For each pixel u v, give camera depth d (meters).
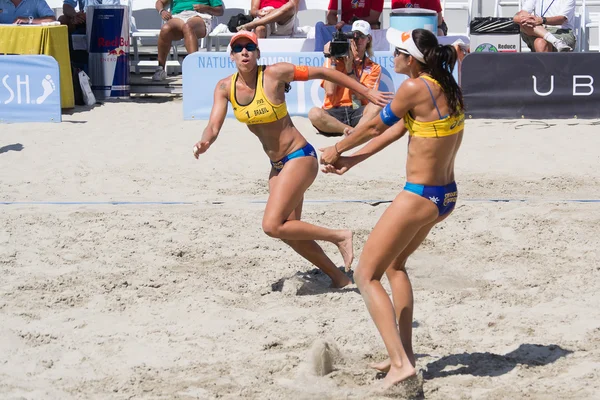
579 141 22.41
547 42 27.56
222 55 25.00
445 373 9.48
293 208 12.05
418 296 12.08
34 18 27.75
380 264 8.82
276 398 8.84
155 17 33.75
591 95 24.91
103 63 28.66
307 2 28.94
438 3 27.47
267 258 13.97
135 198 17.86
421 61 8.69
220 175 19.69
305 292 12.58
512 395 8.82
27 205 17.16
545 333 10.59
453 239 14.79
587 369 9.41
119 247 14.45
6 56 24.66
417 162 8.71
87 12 28.58
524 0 29.77
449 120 8.59
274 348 10.33
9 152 21.62
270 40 26.28
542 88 24.98
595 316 11.13
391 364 8.82
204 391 9.05
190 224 15.73
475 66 24.88
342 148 9.26
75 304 11.88
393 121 8.84
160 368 9.70
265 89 11.61
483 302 11.84
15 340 10.52
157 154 21.47
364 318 11.30
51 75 24.75
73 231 15.34
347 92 23.41
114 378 9.43
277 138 11.94
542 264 13.46
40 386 9.21
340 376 9.40
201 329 10.96
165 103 28.19
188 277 13.05
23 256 13.95
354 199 17.67
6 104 24.89
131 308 11.75
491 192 18.12
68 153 21.58
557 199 17.47
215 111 11.84
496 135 23.12
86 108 27.11
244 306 11.89
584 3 29.81
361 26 23.06
